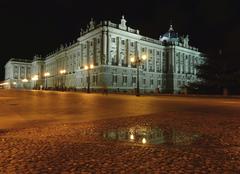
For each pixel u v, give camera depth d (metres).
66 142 8.30
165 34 108.94
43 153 6.95
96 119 14.05
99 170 5.55
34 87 142.88
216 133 9.80
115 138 8.92
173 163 6.03
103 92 70.31
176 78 103.94
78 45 100.38
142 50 94.81
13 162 6.15
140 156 6.63
